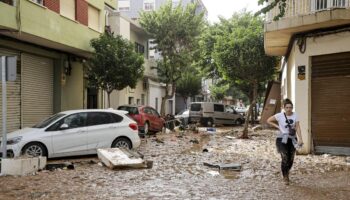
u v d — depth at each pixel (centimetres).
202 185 898
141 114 2259
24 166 1000
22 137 1209
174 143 1875
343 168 1125
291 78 1741
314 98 1449
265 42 1697
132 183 913
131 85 2225
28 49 1775
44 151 1238
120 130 1399
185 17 3303
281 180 958
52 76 2056
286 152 900
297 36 1484
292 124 904
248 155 1441
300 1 1452
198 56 3475
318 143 1438
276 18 836
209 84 7200
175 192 823
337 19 1273
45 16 1672
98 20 2364
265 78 2252
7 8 1422
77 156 1351
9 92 1680
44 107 1975
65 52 2103
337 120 1392
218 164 1163
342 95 1379
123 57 2152
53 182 910
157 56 3941
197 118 3522
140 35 3478
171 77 3388
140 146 1720
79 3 2042
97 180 942
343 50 1348
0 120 1634
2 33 1534
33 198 763
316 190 841
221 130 2919
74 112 1337
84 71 2356
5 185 871
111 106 2839
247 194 807
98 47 2120
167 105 4600
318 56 1441
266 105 2984
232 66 2211
